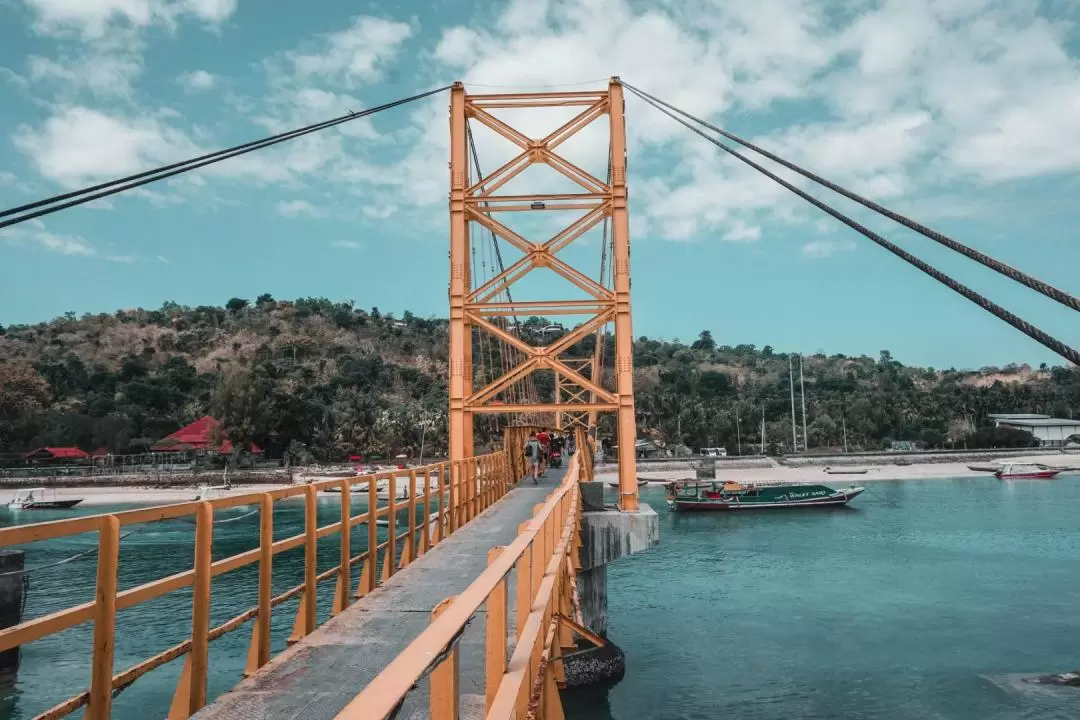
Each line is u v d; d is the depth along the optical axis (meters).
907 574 41.84
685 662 26.81
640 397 167.25
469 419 21.72
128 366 159.25
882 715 22.11
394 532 12.12
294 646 7.51
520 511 19.39
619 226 22.14
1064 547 49.81
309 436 123.75
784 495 75.62
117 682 5.20
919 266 7.81
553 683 6.11
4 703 21.31
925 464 127.50
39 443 116.44
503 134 23.11
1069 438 162.00
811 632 30.69
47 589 33.41
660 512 76.56
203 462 111.50
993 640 29.48
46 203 8.77
